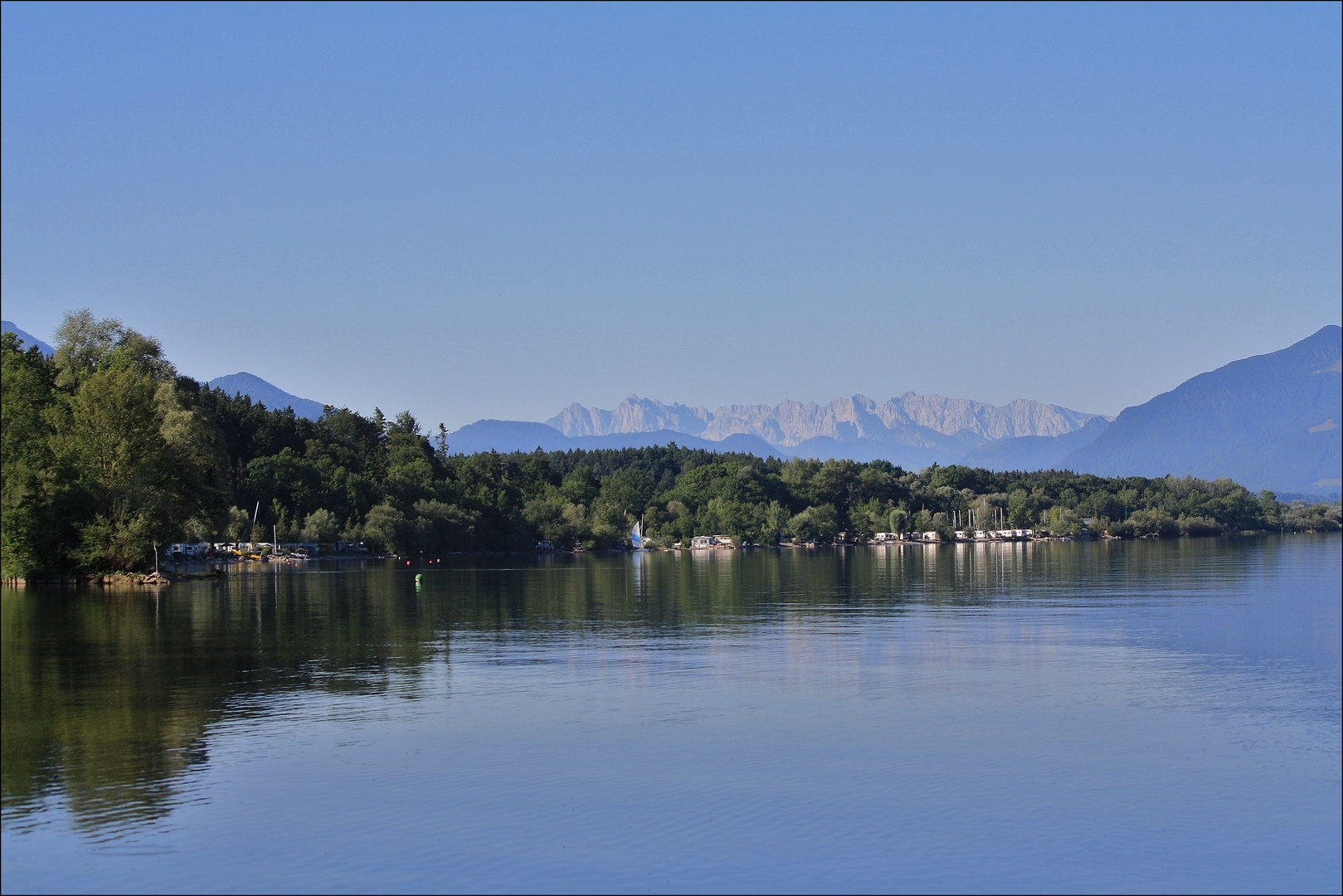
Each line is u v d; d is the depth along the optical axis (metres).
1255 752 65.19
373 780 58.25
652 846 49.41
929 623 131.00
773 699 79.88
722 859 48.25
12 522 179.62
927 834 51.44
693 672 91.88
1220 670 93.12
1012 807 54.97
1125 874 47.19
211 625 125.69
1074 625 128.12
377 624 128.25
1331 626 125.69
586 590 193.00
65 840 49.34
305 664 95.50
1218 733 69.81
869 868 47.56
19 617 133.12
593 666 95.06
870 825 52.25
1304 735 68.94
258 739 66.44
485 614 142.62
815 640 113.31
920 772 60.69
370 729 69.44
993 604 158.38
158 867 46.72
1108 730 70.31
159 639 112.44
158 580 191.12
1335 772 60.75
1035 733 69.19
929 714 74.88
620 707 76.81
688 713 74.69
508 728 69.62
